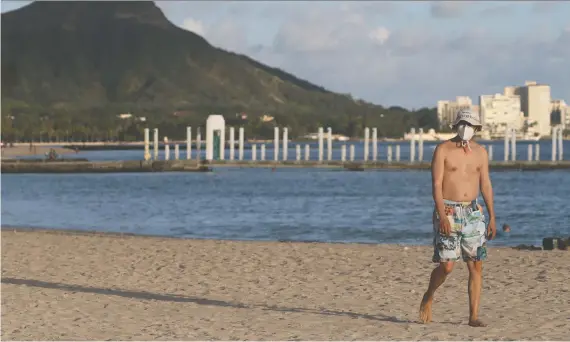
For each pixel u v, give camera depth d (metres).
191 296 20.08
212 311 17.69
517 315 16.42
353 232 47.62
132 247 31.31
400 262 25.41
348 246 30.52
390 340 14.14
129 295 20.38
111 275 24.19
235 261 26.48
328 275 23.05
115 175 141.62
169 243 32.66
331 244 31.53
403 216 60.12
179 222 55.84
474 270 15.11
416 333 14.66
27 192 97.44
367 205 72.56
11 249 31.61
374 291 20.11
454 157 14.63
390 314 16.92
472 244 14.80
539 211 64.50
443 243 14.88
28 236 36.81
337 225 52.66
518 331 14.73
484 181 14.80
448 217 14.70
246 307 18.23
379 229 49.41
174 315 17.22
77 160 177.00
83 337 14.91
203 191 98.00
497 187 101.00
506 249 29.58
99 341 14.56
